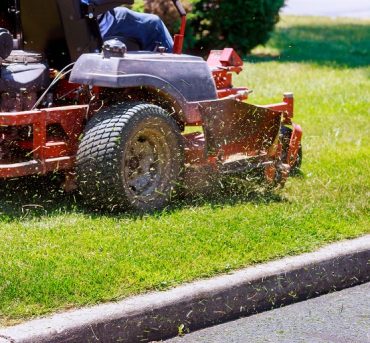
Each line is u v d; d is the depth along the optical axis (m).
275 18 23.17
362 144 12.46
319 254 7.76
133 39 10.21
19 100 8.93
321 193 9.70
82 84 9.19
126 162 8.83
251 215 8.75
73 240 7.87
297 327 6.95
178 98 9.30
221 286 7.00
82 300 6.59
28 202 9.21
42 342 6.09
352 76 19.88
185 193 9.45
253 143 9.72
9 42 8.79
